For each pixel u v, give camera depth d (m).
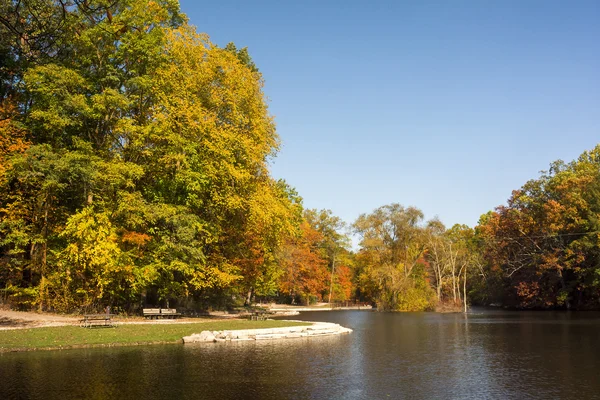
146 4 29.52
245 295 56.28
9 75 30.50
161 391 12.80
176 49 30.83
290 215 35.28
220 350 20.28
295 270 68.25
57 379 13.89
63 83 27.34
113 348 19.81
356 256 85.31
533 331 30.67
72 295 28.33
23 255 30.56
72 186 29.44
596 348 22.23
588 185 54.75
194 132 30.17
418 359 19.14
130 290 30.25
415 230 63.06
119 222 29.45
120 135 31.20
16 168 25.98
